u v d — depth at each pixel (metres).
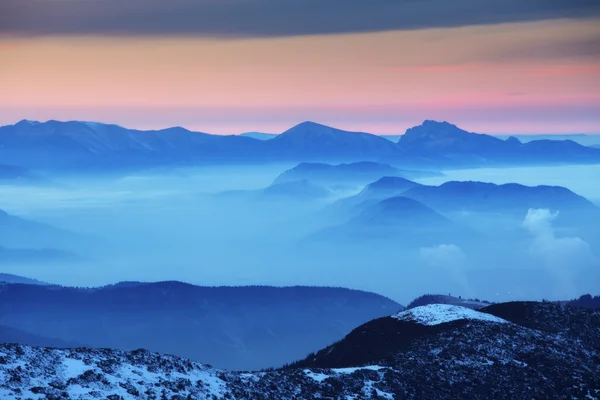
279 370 125.06
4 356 90.31
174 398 93.75
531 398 123.31
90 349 101.88
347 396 113.31
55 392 85.31
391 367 128.88
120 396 88.88
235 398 101.62
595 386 129.25
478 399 121.56
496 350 139.38
